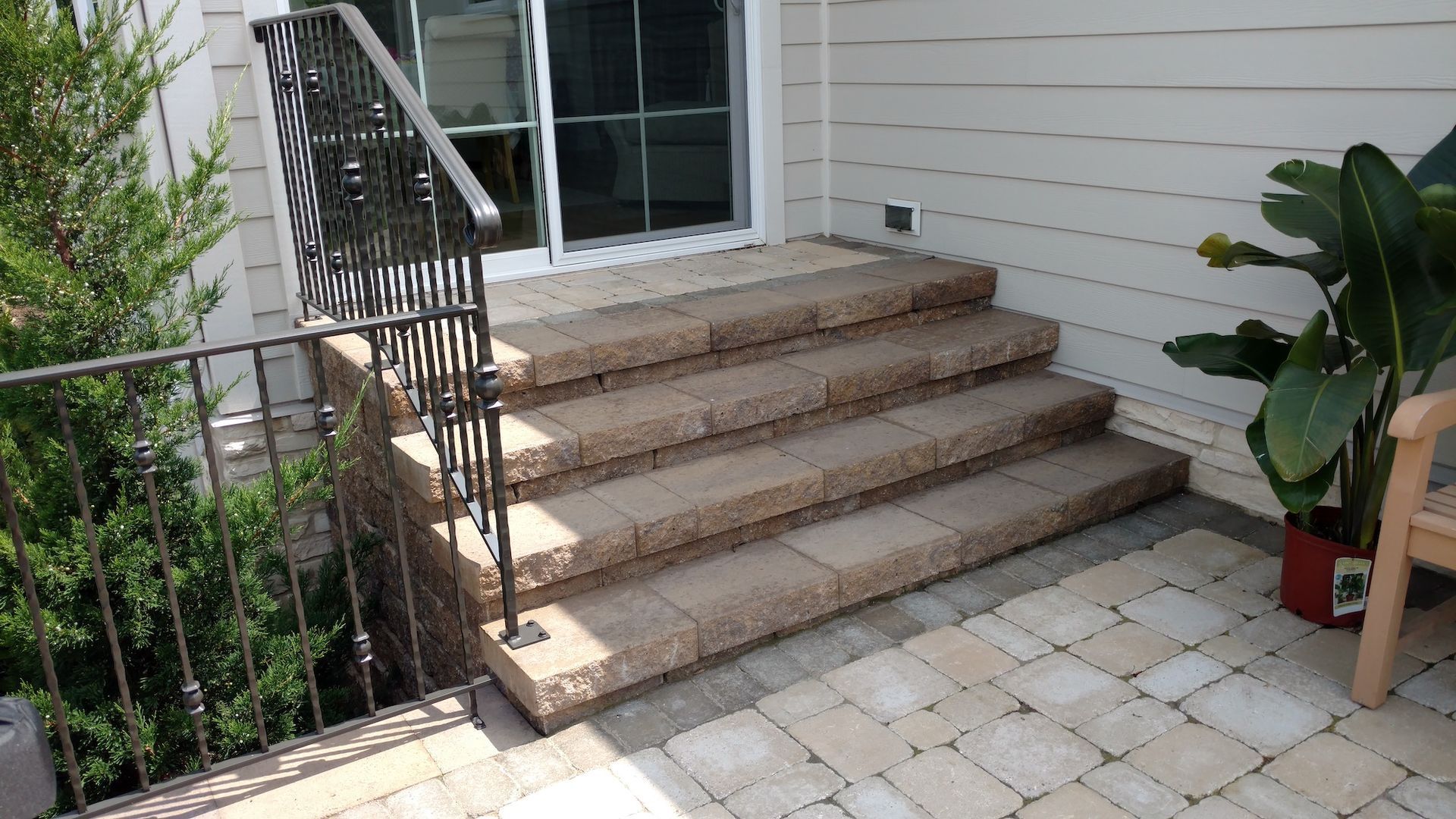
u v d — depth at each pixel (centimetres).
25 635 268
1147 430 397
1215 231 355
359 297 325
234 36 361
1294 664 280
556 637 273
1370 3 302
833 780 240
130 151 299
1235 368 301
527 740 260
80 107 281
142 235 291
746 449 352
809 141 507
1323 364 301
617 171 464
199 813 236
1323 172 281
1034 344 414
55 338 278
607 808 234
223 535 231
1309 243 329
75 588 277
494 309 394
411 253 309
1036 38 397
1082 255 402
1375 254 251
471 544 287
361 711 351
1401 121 302
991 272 439
